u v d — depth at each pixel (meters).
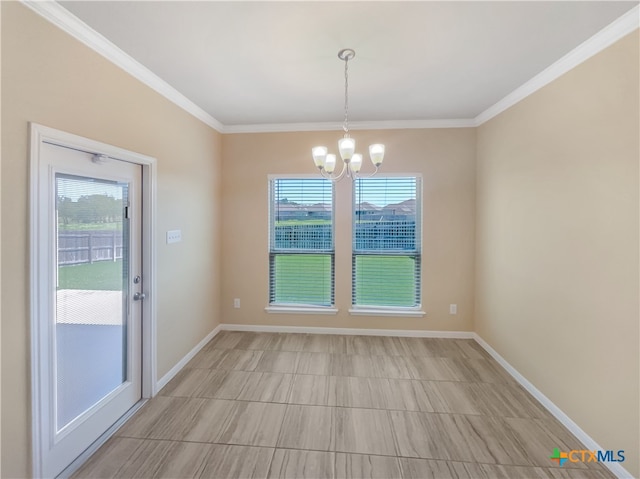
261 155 3.55
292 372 2.71
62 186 1.62
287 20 1.63
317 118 3.27
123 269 2.12
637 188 1.52
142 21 1.62
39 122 1.43
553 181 2.13
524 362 2.48
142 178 2.27
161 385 2.45
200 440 1.87
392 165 3.42
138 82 2.14
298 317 3.63
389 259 3.54
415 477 1.62
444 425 2.02
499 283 2.88
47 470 1.53
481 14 1.58
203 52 1.95
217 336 3.51
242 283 3.66
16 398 1.36
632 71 1.54
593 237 1.79
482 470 1.66
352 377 2.62
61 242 1.63
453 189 3.39
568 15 1.58
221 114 3.15
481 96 2.67
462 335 3.47
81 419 1.75
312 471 1.65
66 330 1.67
